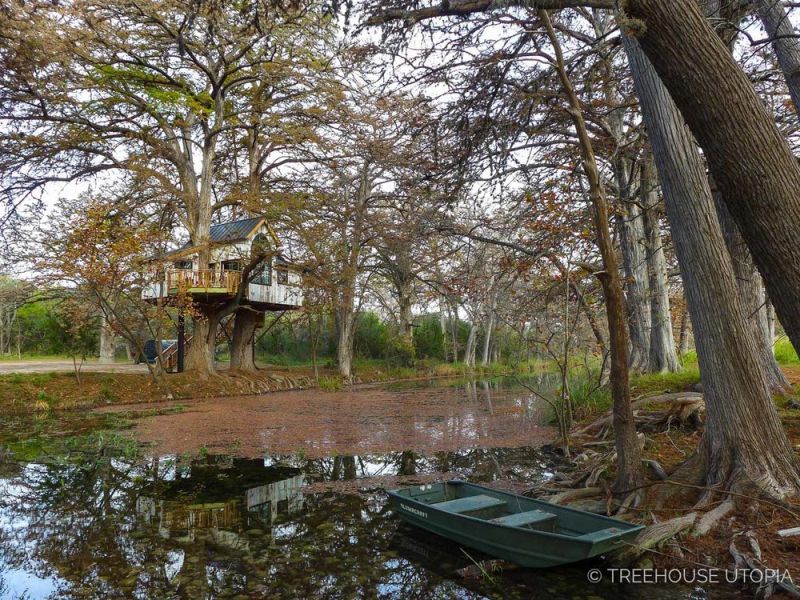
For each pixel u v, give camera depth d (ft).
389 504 25.53
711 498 19.89
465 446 38.68
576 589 16.38
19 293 69.15
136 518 23.91
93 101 63.98
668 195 22.34
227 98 76.79
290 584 17.25
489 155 27.20
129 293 69.67
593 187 19.95
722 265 21.07
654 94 22.61
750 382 20.47
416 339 137.59
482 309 83.97
